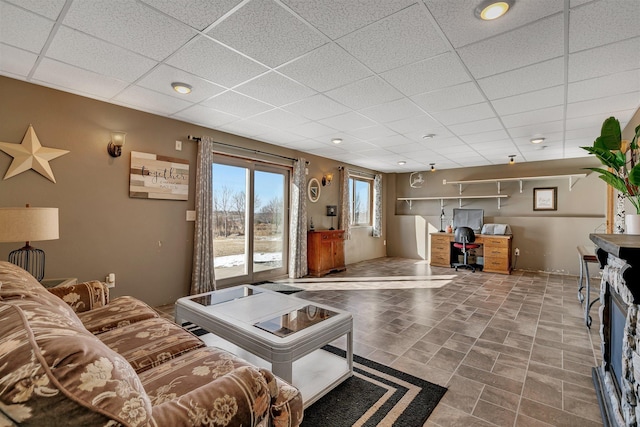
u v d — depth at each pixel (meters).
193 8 1.71
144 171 3.53
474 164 6.86
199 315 2.28
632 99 2.96
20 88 2.71
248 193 4.86
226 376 1.09
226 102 3.19
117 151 3.29
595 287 4.81
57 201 2.94
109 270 3.29
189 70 2.48
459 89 2.79
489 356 2.48
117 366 0.78
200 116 3.67
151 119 3.59
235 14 1.76
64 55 2.25
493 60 2.26
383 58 2.25
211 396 0.99
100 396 0.69
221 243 4.52
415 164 6.93
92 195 3.15
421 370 2.26
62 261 2.98
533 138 4.52
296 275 5.43
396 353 2.53
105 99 3.15
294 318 2.12
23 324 0.82
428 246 7.64
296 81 2.66
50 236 2.32
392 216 8.23
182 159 3.89
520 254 6.32
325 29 1.90
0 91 2.62
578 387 2.04
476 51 2.14
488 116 3.54
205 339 2.71
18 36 2.00
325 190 6.26
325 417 1.73
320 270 5.62
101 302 2.20
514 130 4.11
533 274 5.84
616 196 4.27
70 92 2.97
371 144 5.03
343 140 4.78
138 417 0.74
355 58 2.26
